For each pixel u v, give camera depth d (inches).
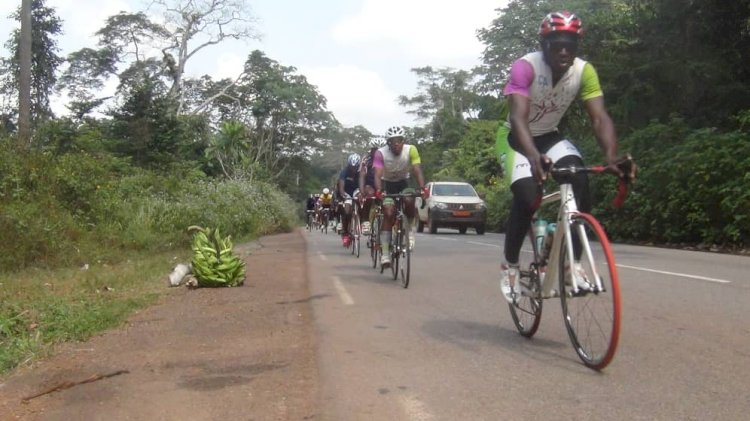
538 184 185.6
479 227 938.7
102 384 180.2
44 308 286.4
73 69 2050.9
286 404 161.0
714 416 146.8
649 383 170.7
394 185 394.9
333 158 3144.7
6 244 443.8
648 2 804.0
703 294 306.0
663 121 799.7
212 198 845.2
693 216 596.7
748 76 784.3
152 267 452.1
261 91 2453.2
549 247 201.0
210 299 321.1
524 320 224.4
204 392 171.3
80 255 489.1
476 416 150.6
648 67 759.1
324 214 1119.6
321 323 255.4
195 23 2032.5
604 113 195.2
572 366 187.9
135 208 651.5
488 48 1615.4
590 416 148.4
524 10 1561.3
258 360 201.5
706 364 186.9
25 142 573.6
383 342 222.2
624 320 247.8
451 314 271.7
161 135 1359.5
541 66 190.5
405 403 160.2
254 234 892.0
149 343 227.8
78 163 592.7
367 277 399.9
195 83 2348.7
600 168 178.7
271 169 2549.2
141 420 153.2
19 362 206.1
